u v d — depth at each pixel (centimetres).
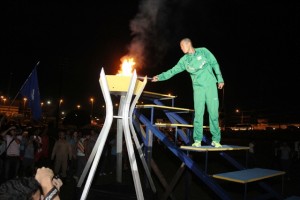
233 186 959
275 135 2291
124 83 335
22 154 923
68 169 1133
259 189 916
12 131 905
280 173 518
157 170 595
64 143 992
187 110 546
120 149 472
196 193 855
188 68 487
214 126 484
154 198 383
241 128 3181
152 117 527
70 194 785
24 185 158
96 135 1032
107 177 948
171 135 1055
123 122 326
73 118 2370
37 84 1089
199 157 1712
